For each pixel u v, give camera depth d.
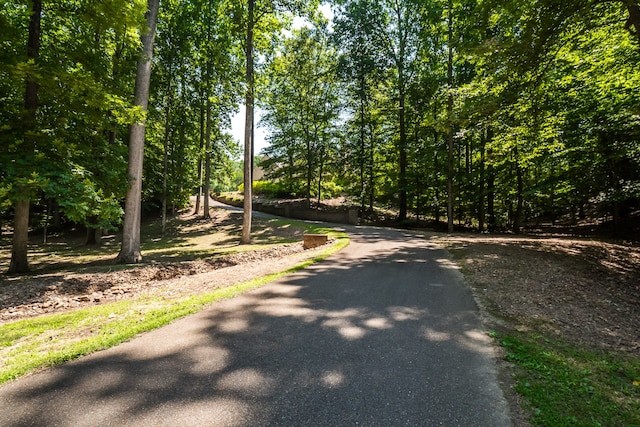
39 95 9.64
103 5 8.58
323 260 9.57
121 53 16.30
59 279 8.58
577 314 5.57
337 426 2.50
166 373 3.27
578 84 13.79
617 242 13.48
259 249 14.08
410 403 2.81
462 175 21.70
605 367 3.73
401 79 23.67
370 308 5.35
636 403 3.02
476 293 6.31
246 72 16.16
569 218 25.55
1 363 3.51
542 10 7.96
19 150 8.52
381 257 10.03
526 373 3.38
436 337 4.23
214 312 5.13
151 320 4.75
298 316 4.96
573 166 15.05
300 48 27.44
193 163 28.58
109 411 2.66
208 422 2.53
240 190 51.44
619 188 14.51
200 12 21.48
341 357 3.65
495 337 4.29
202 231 23.66
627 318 5.68
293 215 30.47
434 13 18.94
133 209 11.84
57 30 11.16
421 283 6.95
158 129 23.36
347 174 29.89
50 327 4.66
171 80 21.30
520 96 9.71
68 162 9.27
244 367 3.40
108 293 7.63
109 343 3.93
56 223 27.91
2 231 29.19
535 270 8.24
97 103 8.80
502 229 22.86
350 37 24.80
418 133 25.78
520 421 2.61
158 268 10.27
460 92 12.17
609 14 9.30
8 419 2.55
